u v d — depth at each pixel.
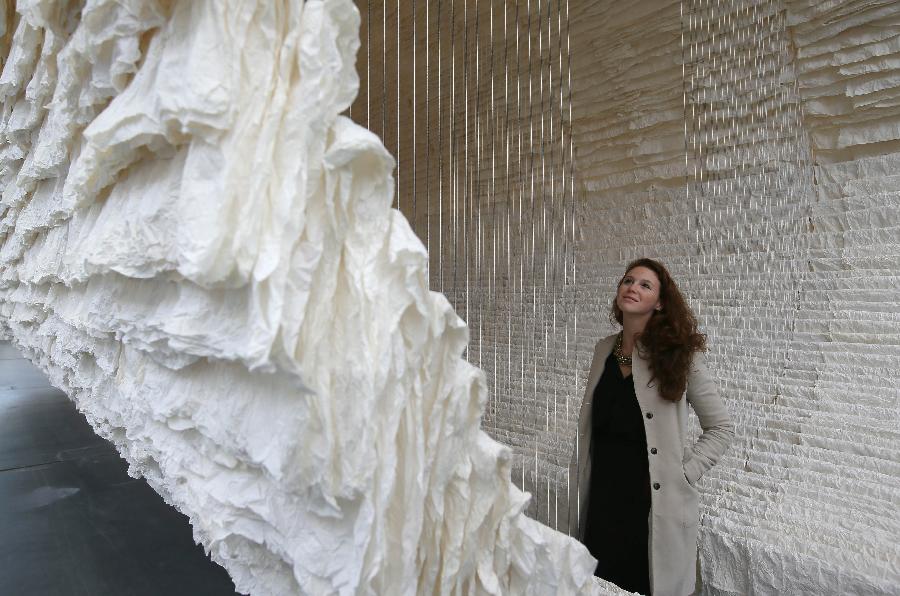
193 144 0.83
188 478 1.19
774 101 3.02
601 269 3.78
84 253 1.18
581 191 3.98
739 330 3.15
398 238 0.85
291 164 0.78
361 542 0.83
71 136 1.43
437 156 4.03
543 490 2.64
